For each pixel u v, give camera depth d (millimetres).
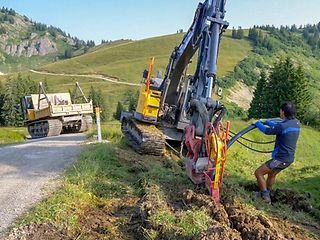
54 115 21188
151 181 7395
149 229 5148
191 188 6906
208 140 6406
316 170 13703
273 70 52469
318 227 6445
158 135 10648
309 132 31078
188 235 4832
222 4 8156
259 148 21078
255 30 176375
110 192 7027
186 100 10945
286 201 7773
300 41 178125
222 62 130750
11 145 15094
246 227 5273
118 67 152125
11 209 6000
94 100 75688
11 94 60562
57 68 163250
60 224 5344
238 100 95188
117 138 14578
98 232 5340
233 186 7160
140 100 11781
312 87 104250
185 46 10422
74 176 7723
